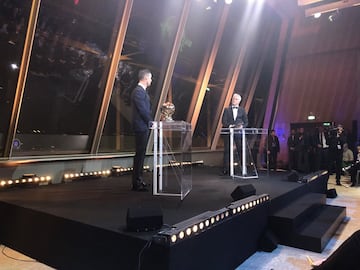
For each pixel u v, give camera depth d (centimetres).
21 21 386
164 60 635
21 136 449
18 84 405
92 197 338
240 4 764
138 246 190
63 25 469
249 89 959
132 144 632
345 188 666
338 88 945
